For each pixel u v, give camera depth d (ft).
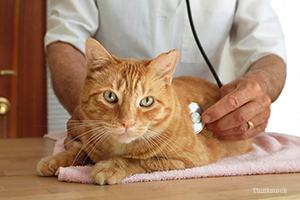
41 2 10.53
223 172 3.59
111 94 4.02
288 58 10.23
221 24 6.90
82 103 4.37
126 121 3.84
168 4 6.59
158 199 2.56
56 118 10.75
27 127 10.65
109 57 4.16
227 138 4.88
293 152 4.55
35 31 10.55
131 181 3.30
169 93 4.34
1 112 10.25
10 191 2.73
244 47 6.55
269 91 5.25
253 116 4.61
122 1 6.48
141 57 6.86
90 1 6.58
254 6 6.83
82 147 4.22
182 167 3.96
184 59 7.05
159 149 4.00
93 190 2.86
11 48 10.39
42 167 3.48
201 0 6.69
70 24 6.48
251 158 4.64
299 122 10.42
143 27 6.63
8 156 4.70
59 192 2.74
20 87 10.55
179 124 4.28
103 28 6.75
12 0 10.28
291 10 10.06
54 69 5.94
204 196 2.68
